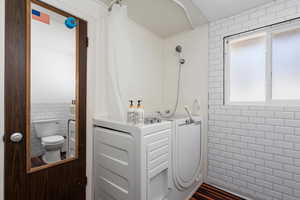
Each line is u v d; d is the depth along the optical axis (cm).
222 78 180
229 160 173
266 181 149
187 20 187
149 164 108
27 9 104
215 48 187
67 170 127
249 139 160
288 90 146
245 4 154
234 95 180
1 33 93
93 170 145
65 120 127
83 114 138
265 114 151
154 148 114
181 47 220
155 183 121
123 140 114
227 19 178
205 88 195
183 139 152
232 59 183
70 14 129
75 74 133
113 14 144
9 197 96
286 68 147
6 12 95
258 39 164
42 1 112
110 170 126
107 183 129
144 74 208
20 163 101
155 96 227
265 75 158
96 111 149
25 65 104
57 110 122
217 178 183
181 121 150
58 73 122
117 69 143
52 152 119
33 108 108
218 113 183
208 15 175
